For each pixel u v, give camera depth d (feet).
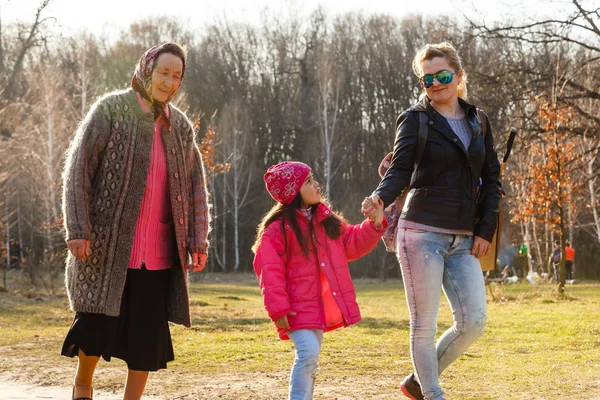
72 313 51.29
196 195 17.19
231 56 207.92
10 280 99.86
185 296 16.42
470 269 16.49
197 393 20.71
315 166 185.98
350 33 203.82
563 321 42.80
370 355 28.48
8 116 112.78
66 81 161.79
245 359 27.50
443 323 43.65
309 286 15.88
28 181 137.39
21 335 36.24
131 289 16.03
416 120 16.76
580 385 21.68
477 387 21.44
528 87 78.13
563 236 69.56
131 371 15.99
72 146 16.21
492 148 17.22
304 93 201.57
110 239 15.81
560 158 70.74
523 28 75.46
